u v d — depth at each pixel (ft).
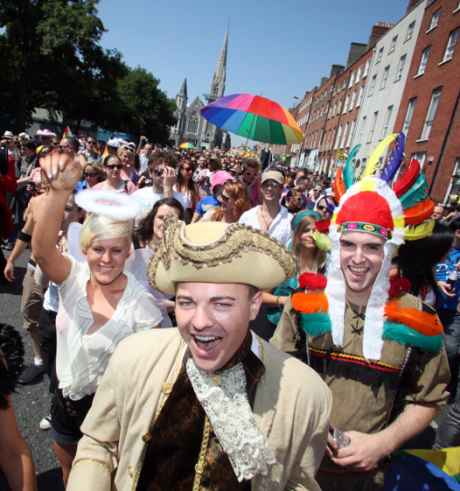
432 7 53.57
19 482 3.55
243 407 3.38
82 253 6.15
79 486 3.52
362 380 4.80
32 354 11.03
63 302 5.84
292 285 8.98
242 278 3.12
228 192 12.87
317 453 3.74
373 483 5.16
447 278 11.39
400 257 6.10
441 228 6.06
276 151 205.36
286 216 12.39
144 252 7.15
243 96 14.12
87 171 15.07
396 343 4.75
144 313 5.99
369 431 4.81
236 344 3.30
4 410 3.59
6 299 14.47
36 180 18.02
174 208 8.77
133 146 20.48
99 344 5.68
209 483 3.42
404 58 61.82
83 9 108.17
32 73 107.34
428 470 5.47
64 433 6.06
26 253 20.03
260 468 3.22
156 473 3.56
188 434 3.49
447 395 4.83
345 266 4.77
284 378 3.55
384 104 67.10
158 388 3.54
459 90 43.52
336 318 4.87
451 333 11.24
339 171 5.72
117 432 3.83
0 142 26.63
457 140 42.29
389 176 5.16
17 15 105.19
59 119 143.33
